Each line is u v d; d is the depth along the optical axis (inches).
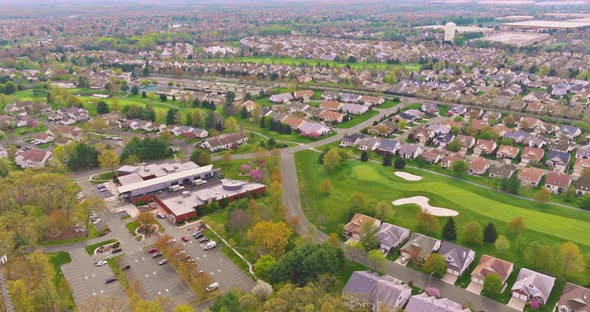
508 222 5546.3
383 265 4640.8
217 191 6437.0
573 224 5482.3
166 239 4968.0
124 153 7711.6
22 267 4244.6
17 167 7519.7
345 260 4830.2
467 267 4707.2
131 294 4195.4
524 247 4977.9
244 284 4505.4
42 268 4291.3
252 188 6505.9
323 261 4397.1
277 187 6171.3
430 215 5329.7
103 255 5014.8
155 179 6643.7
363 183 6781.5
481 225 5477.4
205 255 5014.8
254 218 5541.3
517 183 6471.5
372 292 4094.5
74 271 4724.4
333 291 4200.3
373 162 7716.5
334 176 7096.5
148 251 5088.6
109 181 7007.9
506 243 4840.1
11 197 5689.0
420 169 7416.3
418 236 5137.8
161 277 4643.2
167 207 5984.3
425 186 6619.1
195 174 6865.2
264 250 4879.4
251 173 6998.0
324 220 5644.7
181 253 4995.1
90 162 7485.2
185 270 4549.7
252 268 4749.0
